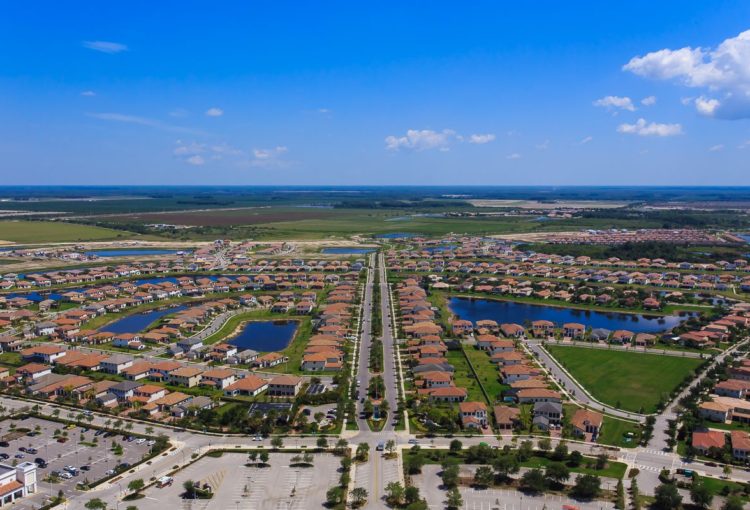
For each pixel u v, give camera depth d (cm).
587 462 17800
